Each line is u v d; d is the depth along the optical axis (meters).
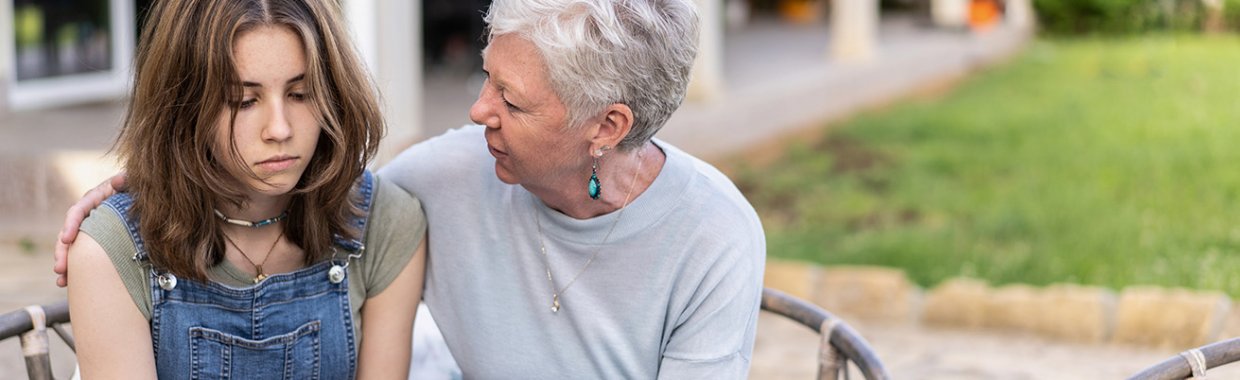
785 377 3.76
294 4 1.50
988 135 8.49
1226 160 7.27
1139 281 4.84
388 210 1.79
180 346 1.65
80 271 1.60
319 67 1.52
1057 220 5.91
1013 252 5.34
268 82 1.49
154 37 1.50
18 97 6.47
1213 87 10.23
